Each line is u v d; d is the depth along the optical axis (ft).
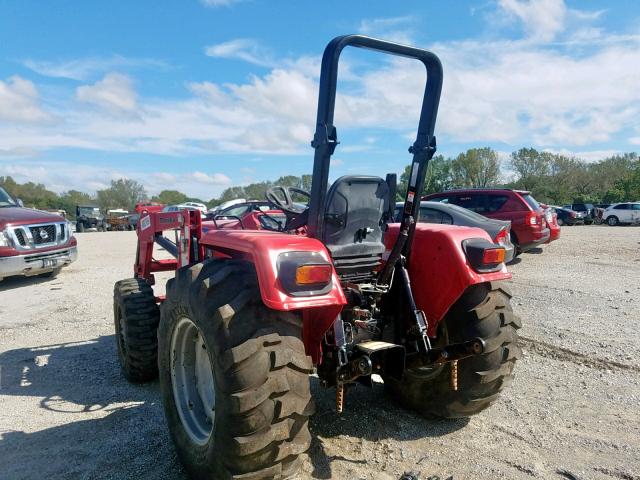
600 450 10.35
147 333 13.60
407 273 10.74
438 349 9.41
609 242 51.21
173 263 17.71
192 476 9.05
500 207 37.91
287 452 7.64
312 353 8.94
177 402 9.66
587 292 26.04
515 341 10.60
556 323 19.93
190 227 13.32
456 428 11.26
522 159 221.66
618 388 13.53
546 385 13.80
